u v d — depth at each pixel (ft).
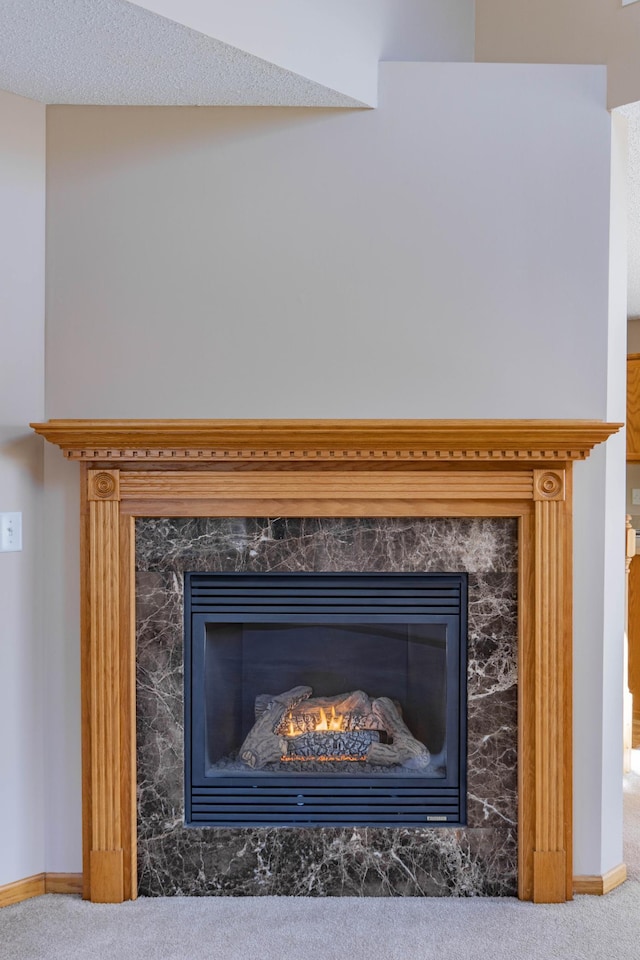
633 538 12.69
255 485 7.91
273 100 7.92
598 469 8.17
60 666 8.21
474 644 8.12
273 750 8.30
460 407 8.12
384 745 8.39
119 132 8.08
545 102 8.09
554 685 7.96
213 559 8.09
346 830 8.10
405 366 8.12
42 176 8.11
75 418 8.16
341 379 8.11
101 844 7.95
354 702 8.54
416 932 7.41
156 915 7.71
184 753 8.14
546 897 7.95
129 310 8.12
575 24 8.51
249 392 8.11
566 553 7.97
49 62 7.16
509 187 8.10
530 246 8.12
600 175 8.11
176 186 8.08
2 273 7.93
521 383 8.12
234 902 7.98
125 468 7.95
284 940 7.27
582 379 8.14
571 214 8.13
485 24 9.36
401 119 8.07
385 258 8.09
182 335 8.11
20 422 8.06
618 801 8.38
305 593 8.22
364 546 8.11
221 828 8.10
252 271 8.09
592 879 8.15
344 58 7.77
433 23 8.86
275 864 8.11
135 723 8.08
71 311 8.14
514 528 8.11
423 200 8.09
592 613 8.15
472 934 7.38
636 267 13.28
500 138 8.09
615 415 8.31
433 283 8.11
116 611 7.96
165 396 8.12
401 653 8.56
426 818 8.18
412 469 7.93
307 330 8.10
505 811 8.11
